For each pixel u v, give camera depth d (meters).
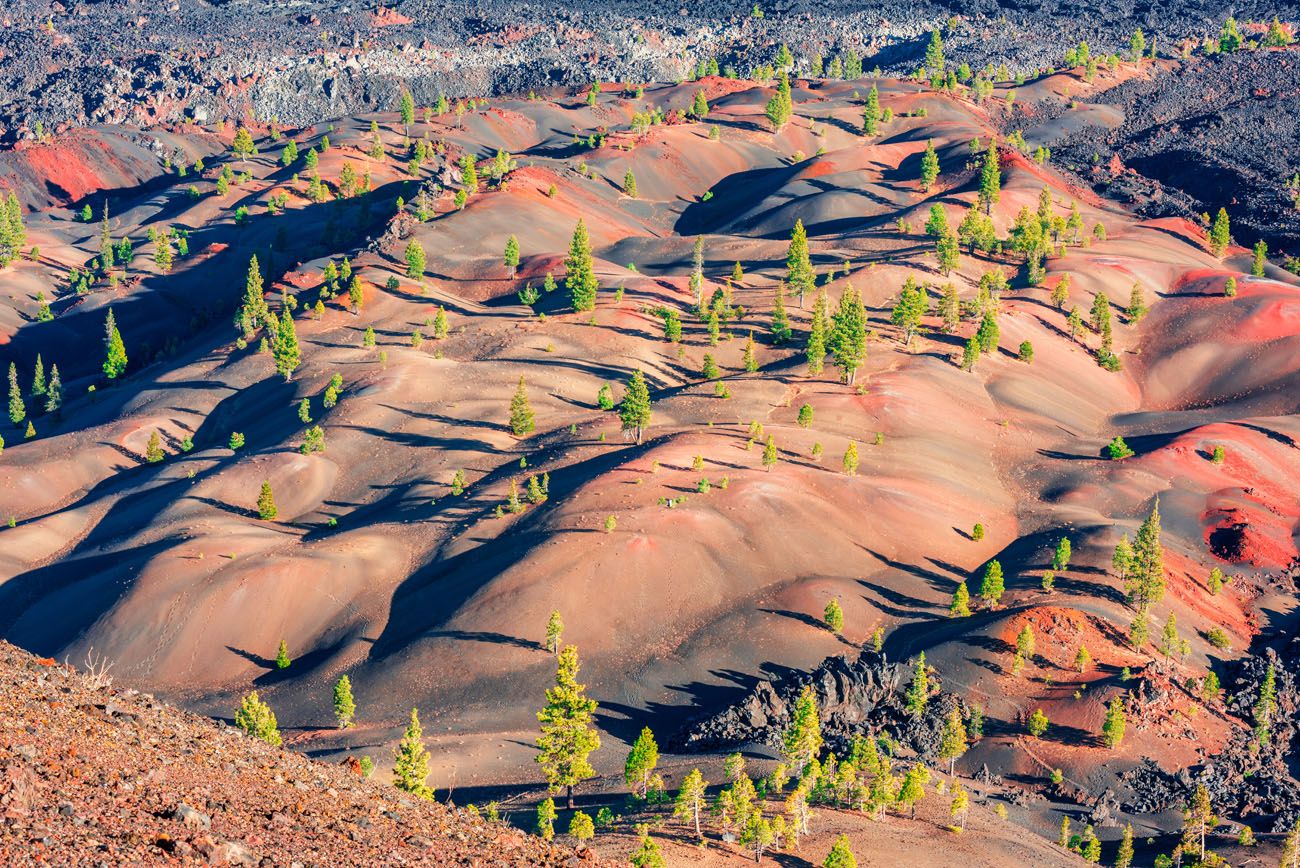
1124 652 136.75
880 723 130.25
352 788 30.22
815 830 89.00
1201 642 143.12
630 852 80.31
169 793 24.95
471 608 147.12
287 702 139.25
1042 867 88.06
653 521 155.75
